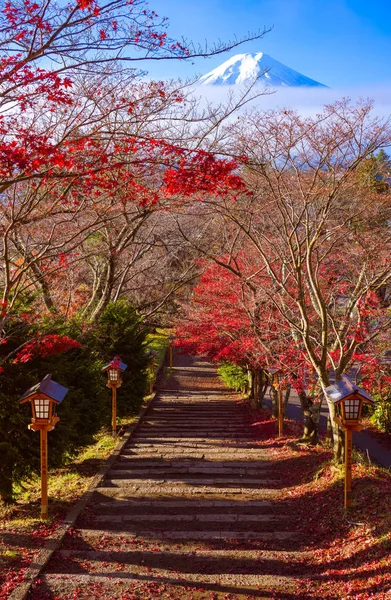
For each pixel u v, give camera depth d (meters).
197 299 17.52
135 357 17.62
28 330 9.43
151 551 7.09
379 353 10.83
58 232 13.02
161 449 13.02
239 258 14.67
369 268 10.32
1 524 8.03
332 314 11.19
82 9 5.64
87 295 21.02
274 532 7.76
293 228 9.62
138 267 20.05
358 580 6.02
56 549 6.98
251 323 12.39
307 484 9.57
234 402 22.53
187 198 10.68
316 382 12.06
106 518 8.38
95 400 12.56
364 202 10.90
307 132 9.44
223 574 6.41
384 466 14.21
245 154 9.52
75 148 6.79
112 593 5.93
